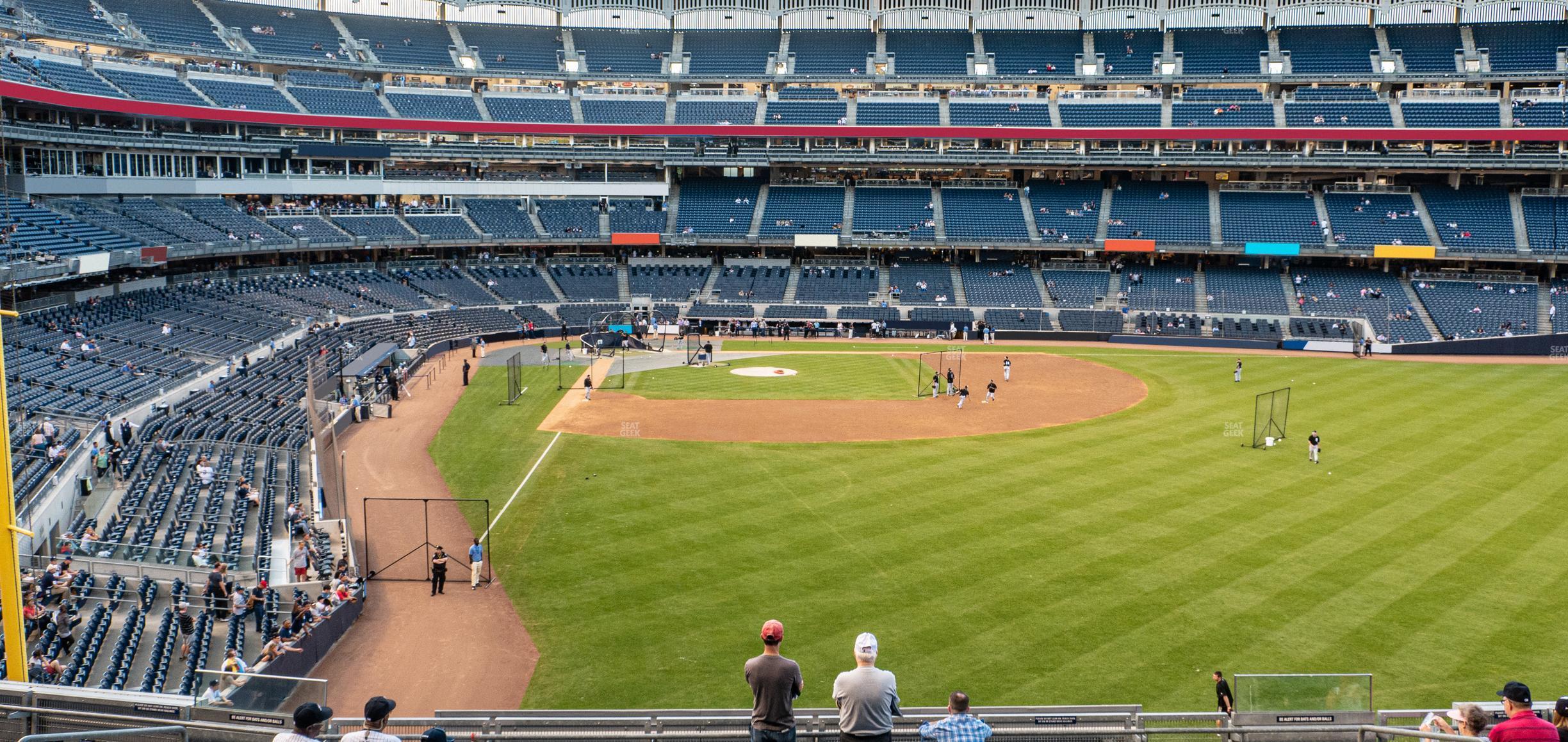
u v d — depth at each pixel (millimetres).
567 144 91500
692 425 48656
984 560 29578
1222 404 54000
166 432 37812
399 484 38344
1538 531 31766
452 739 14938
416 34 92688
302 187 79625
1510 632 24375
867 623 25250
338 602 25797
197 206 72062
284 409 46219
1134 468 40125
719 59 96625
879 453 43062
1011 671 22578
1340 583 27578
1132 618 25406
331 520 32188
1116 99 91938
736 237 89500
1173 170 92438
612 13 97812
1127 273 87500
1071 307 84375
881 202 92812
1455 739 11703
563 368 66625
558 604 26828
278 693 14805
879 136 89125
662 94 96812
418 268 84125
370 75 89875
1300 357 71938
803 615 25750
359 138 85312
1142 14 95312
